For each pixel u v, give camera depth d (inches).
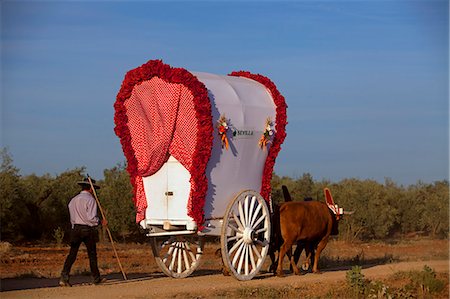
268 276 671.1
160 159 615.2
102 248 1175.0
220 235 623.2
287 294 572.4
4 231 1283.2
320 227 693.9
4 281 649.0
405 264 840.9
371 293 590.9
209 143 597.0
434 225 1510.8
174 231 627.8
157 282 628.4
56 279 673.6
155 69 604.7
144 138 625.3
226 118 622.8
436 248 1192.8
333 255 1041.5
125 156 632.4
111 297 528.7
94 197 613.9
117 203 1304.1
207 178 611.5
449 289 649.0
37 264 896.3
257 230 645.3
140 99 621.0
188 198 608.4
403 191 1643.7
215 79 642.2
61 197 1349.7
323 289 598.9
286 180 1675.7
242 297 550.0
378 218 1471.5
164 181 622.5
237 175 639.1
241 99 642.2
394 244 1343.5
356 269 609.3
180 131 604.4
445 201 1513.3
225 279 651.5
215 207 619.5
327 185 1641.2
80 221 591.8
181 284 611.2
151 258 1015.0
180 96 601.3
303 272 727.1
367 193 1504.7
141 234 1370.6
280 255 661.9
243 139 639.8
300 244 722.8
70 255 593.9
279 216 665.0
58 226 1349.7
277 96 674.2
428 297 609.6
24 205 1309.1
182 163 604.1
